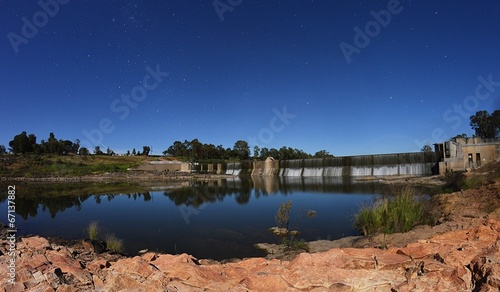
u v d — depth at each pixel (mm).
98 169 99000
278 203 31297
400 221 12898
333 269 5391
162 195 42500
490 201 14992
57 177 83562
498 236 6691
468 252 5715
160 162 117062
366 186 43938
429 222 13094
